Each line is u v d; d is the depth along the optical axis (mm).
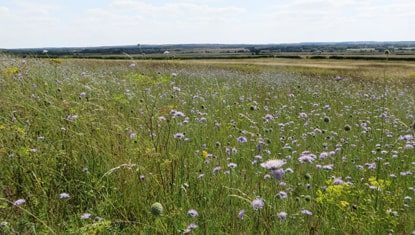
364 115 12312
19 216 4312
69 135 5781
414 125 6918
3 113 6746
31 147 5578
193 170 5695
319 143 8164
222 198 4949
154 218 4395
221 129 8227
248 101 12945
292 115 11531
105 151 5492
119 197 4824
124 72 16844
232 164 5539
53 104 6828
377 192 5195
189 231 4020
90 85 9125
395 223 4676
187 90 14062
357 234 4492
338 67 44750
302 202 5074
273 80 21250
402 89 19938
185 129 7832
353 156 7527
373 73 32594
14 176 5004
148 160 5219
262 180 5492
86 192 4801
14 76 9445
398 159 7328
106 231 4168
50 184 4918
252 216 4598
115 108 7469
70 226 4203
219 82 18688
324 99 15578
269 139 7898
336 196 4734
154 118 6598
